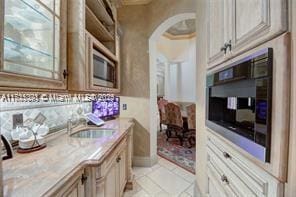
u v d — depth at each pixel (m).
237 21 1.05
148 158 3.56
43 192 0.85
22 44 0.93
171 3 3.06
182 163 3.76
